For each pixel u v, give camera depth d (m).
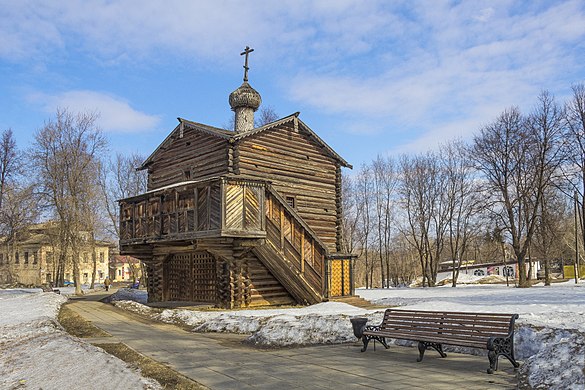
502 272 61.62
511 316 8.75
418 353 10.43
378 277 81.25
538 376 7.29
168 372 8.80
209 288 23.09
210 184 19.78
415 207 49.66
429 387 7.53
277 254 20.89
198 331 14.85
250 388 7.74
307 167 26.39
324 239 26.62
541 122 38.00
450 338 9.24
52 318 17.42
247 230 19.89
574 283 42.72
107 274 85.81
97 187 45.69
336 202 27.81
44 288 39.62
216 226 19.39
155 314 19.17
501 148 39.62
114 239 55.88
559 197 47.94
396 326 10.66
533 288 34.22
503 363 9.23
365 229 57.59
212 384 8.03
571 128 37.84
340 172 28.27
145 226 23.45
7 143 50.88
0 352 11.89
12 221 50.78
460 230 48.94
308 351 10.95
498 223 40.06
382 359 9.85
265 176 24.11
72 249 42.44
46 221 49.84
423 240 54.75
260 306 21.97
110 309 22.14
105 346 11.80
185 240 21.16
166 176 27.44
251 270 22.20
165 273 25.53
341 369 8.99
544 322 12.16
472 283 54.47
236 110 27.86
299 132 26.34
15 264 70.12
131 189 57.38
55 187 42.19
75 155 42.56
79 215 42.34
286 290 23.30
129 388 7.64
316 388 7.67
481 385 7.59
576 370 6.90
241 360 10.05
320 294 22.25
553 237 43.31
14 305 25.23
